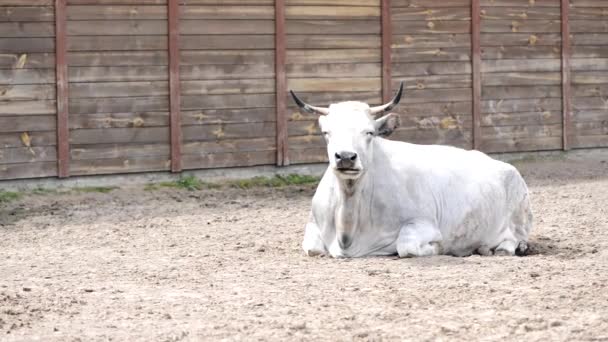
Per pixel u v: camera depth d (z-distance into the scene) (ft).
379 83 75.97
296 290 40.47
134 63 69.00
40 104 66.74
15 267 46.88
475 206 48.52
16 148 66.28
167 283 42.52
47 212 62.18
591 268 43.42
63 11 66.90
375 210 47.01
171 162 70.18
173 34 69.82
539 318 35.40
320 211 47.98
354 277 42.55
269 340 33.60
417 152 49.06
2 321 36.37
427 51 77.36
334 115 45.78
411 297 38.75
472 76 78.84
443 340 33.35
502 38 79.92
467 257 46.73
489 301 38.04
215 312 37.29
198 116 70.95
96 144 68.23
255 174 72.69
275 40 72.69
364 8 75.15
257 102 72.54
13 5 65.87
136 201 65.46
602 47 83.76
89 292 40.98
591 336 33.45
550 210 61.52
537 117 81.56
